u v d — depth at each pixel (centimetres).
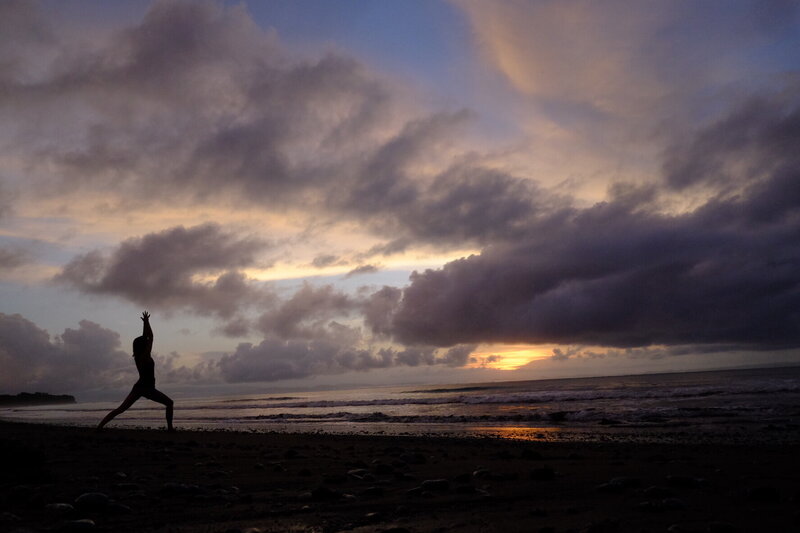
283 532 461
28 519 518
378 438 1742
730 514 497
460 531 457
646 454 1123
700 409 2384
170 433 1952
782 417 2000
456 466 965
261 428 2602
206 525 495
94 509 552
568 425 2131
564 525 470
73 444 1339
